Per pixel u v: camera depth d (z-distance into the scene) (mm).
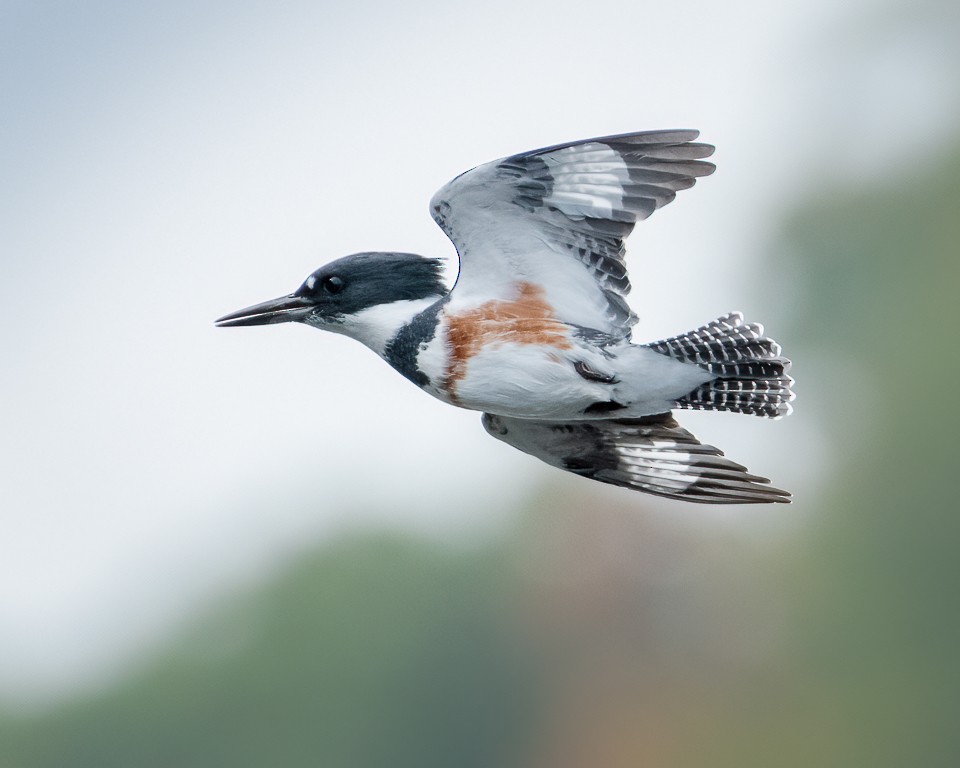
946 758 18250
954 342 19844
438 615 20953
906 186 21500
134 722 21312
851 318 21203
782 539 19547
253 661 21203
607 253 7867
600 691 19688
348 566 21312
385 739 20594
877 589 18922
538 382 8102
